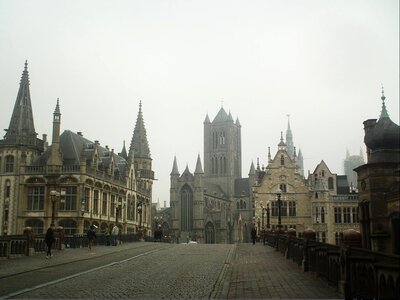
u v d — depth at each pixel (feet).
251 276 75.72
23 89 275.18
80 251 137.59
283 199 299.58
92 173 246.68
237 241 499.10
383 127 79.82
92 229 143.13
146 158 401.49
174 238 487.61
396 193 71.31
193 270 87.45
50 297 56.29
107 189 269.64
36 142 268.62
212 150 597.52
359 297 43.91
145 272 83.92
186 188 501.56
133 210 322.55
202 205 487.61
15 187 244.01
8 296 56.70
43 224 237.25
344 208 293.43
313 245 74.33
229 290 61.26
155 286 65.98
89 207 241.96
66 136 261.03
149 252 135.44
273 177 303.07
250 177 582.76
